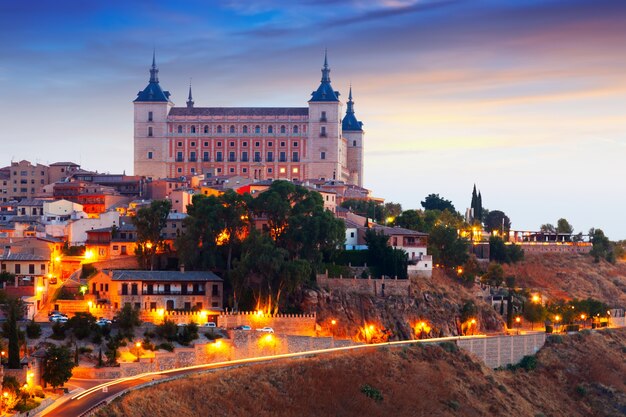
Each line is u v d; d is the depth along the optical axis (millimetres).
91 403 173750
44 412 167375
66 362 185125
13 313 181250
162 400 185625
